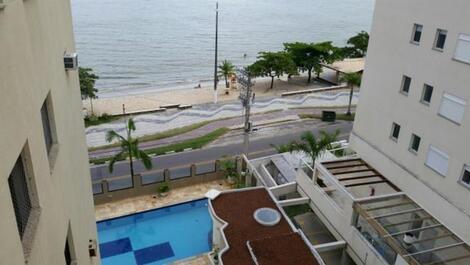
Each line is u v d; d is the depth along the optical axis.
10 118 6.04
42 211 7.67
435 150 21.02
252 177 34.09
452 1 18.97
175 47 117.75
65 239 10.06
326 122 53.88
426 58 20.89
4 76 5.86
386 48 23.67
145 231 30.36
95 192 32.47
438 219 21.08
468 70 18.62
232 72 73.06
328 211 25.19
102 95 73.12
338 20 182.12
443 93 20.12
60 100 10.88
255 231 23.84
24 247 6.64
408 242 20.31
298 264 20.91
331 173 25.50
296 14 192.50
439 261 19.38
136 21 153.38
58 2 11.57
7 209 5.68
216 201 26.73
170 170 38.00
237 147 45.28
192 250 28.88
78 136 14.39
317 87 76.81
